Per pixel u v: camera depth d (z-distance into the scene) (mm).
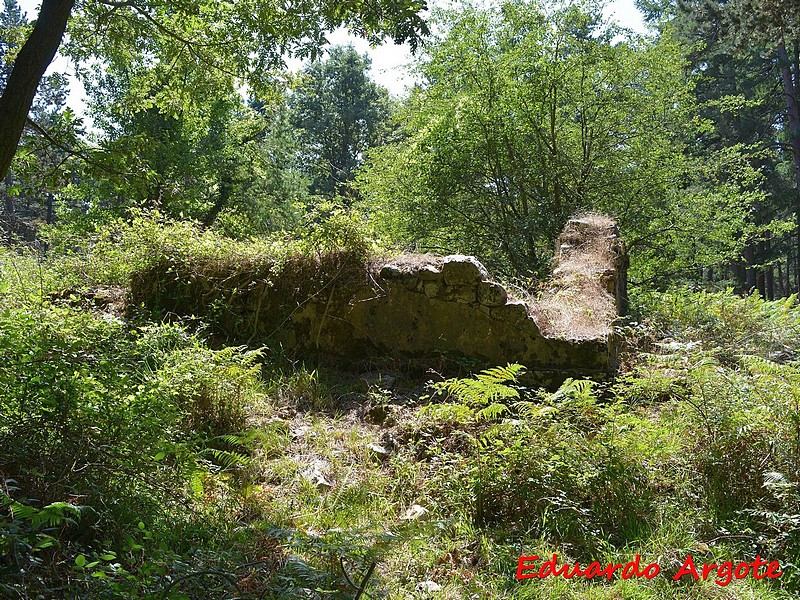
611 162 16484
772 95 29922
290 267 7707
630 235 16703
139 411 4316
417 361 7195
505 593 3713
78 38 7895
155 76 8586
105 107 22812
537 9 16016
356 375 7234
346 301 7434
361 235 7727
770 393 5148
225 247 8117
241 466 5012
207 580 3096
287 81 8625
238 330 7691
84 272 9727
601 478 4586
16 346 4191
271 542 3834
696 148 22641
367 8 6277
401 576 3805
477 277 7098
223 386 5723
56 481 3652
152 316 7797
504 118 15766
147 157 6512
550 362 6848
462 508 4586
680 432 5297
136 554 3463
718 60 28641
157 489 4016
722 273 33562
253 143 25797
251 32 7609
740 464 4711
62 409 3885
